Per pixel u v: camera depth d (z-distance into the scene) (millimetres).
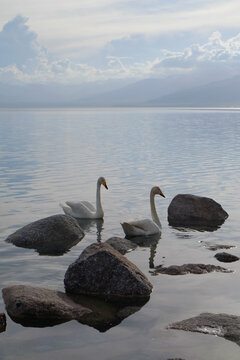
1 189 20422
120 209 16578
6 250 11625
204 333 7062
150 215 15672
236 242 12414
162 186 20875
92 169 26781
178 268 9961
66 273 9219
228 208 16438
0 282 9297
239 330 7078
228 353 6516
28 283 9273
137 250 11734
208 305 8172
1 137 52312
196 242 12445
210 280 9414
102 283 8930
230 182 21750
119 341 6930
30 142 45500
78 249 11844
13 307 7852
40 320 7656
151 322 7547
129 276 8859
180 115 155250
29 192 19688
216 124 83688
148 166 27812
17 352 6641
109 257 9125
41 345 6844
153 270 10102
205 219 15086
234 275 9719
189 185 21062
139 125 81500
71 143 44406
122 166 27969
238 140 47094
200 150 37250
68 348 6746
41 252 11508
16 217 15148
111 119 115688
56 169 26844
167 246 12078
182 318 7672
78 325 7488
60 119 116500
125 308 8133
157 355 6508
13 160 31156
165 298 8531
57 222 12789
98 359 6434
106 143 44375
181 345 6762
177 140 47500
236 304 8188
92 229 14023
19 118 125125
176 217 15328
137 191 19797
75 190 20203
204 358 6402
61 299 8250
